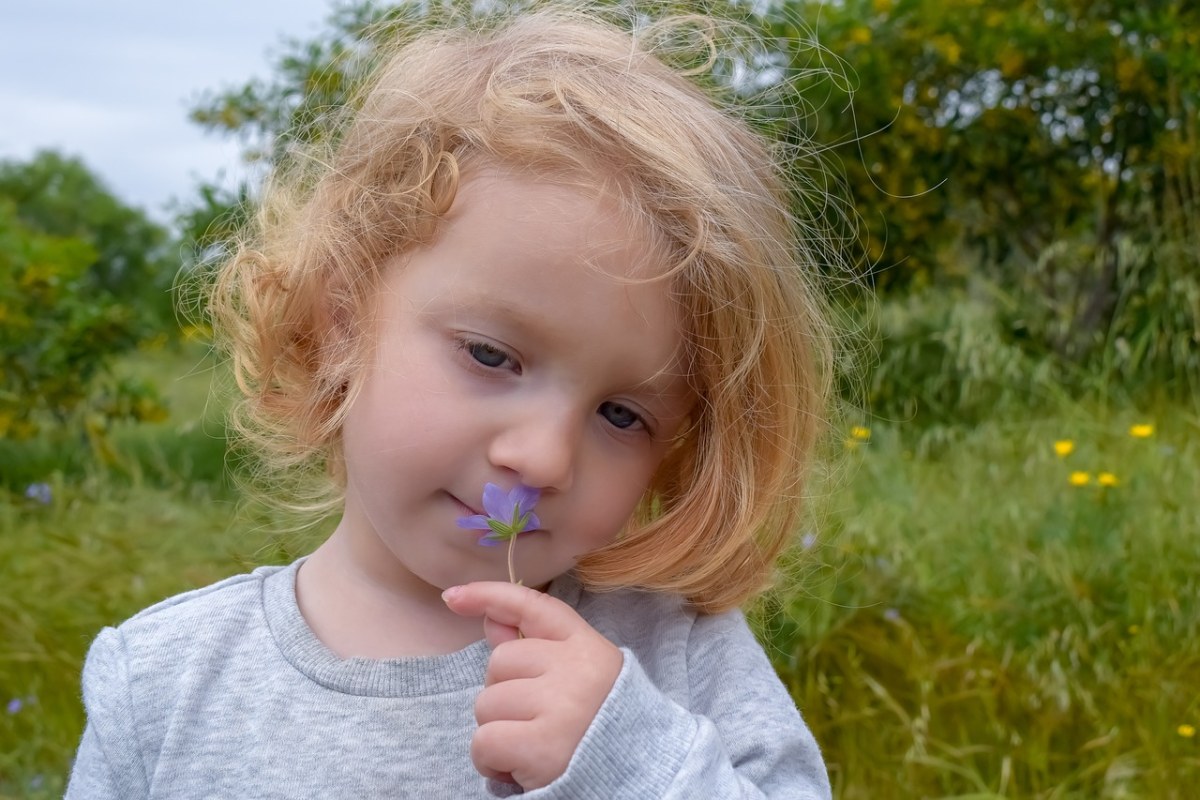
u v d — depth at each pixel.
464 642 1.33
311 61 5.52
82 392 5.87
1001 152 5.69
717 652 1.36
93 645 1.39
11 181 22.80
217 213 4.55
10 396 5.66
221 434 5.79
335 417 1.31
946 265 5.97
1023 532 3.65
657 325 1.18
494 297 1.14
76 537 4.23
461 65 1.37
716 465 1.32
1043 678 2.94
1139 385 5.13
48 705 3.22
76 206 22.77
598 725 1.10
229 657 1.34
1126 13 5.69
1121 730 2.75
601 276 1.14
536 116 1.21
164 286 7.20
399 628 1.33
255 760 1.28
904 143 5.59
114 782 1.30
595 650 1.14
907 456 4.63
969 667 3.00
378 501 1.21
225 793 1.27
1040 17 5.78
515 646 1.14
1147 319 5.37
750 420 1.33
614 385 1.17
